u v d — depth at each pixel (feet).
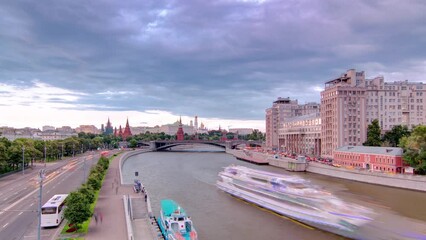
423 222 287.89
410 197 407.44
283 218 329.52
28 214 279.49
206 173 641.81
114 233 232.73
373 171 538.88
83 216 236.63
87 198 271.90
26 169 618.03
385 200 387.34
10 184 435.94
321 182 531.91
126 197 342.44
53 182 451.53
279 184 355.36
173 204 295.48
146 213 300.61
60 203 261.24
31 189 395.75
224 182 458.50
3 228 241.76
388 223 280.10
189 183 523.29
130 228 231.50
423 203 373.40
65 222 258.98
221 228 294.66
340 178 576.20
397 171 527.81
